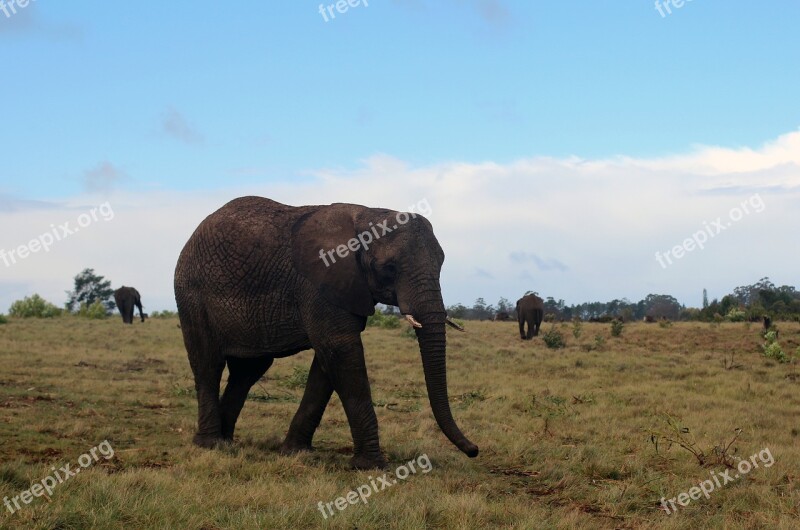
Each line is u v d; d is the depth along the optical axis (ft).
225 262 33.94
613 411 49.73
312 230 32.78
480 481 31.12
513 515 25.39
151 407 47.44
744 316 139.33
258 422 43.19
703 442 39.37
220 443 34.63
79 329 111.75
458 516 24.73
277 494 25.98
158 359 77.36
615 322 116.78
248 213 34.37
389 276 31.40
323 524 23.18
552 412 48.47
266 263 33.12
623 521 26.25
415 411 49.49
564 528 24.43
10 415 40.47
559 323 143.95
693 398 55.57
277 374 68.49
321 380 34.32
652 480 30.94
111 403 47.62
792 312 157.28
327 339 31.76
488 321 159.22
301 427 34.45
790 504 28.04
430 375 30.66
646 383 64.49
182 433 38.70
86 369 65.10
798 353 84.12
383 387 61.98
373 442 32.01
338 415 46.06
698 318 175.63
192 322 35.17
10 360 67.72
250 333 33.71
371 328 119.85
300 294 32.45
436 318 30.73
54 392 50.21
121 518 22.84
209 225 34.96
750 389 60.95
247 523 22.72
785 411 52.44
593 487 30.68
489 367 76.02
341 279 31.71
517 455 35.86
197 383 35.42
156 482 26.20
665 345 97.71
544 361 78.43
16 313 152.66
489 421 46.34
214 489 26.53
